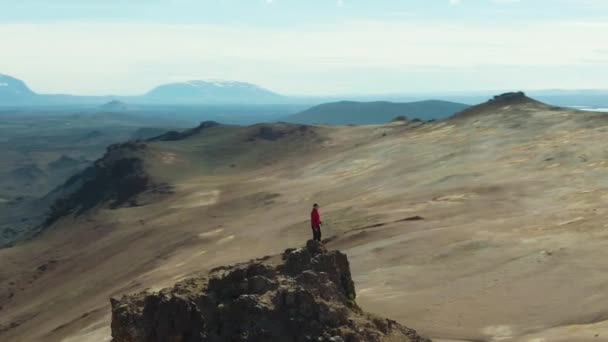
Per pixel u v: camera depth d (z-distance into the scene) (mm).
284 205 73438
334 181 81062
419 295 31656
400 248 39594
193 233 69250
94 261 73812
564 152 62156
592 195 46906
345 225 53281
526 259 34250
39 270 77875
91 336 37281
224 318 17828
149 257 64312
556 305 28141
